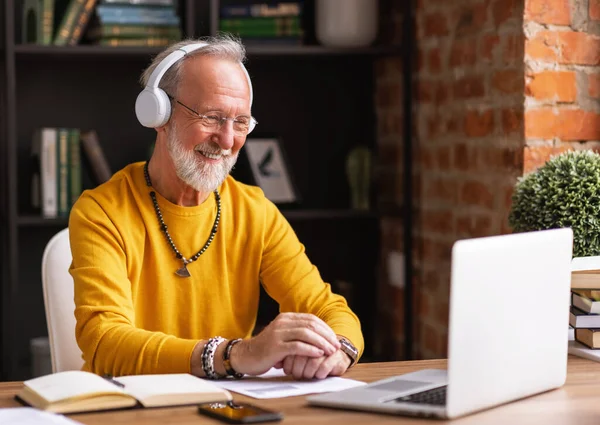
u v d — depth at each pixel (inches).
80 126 135.0
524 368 58.3
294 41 129.8
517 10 104.0
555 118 104.6
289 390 62.4
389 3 137.9
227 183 87.1
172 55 79.7
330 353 67.0
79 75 134.5
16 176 123.7
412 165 133.0
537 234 59.0
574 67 105.0
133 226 80.1
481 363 54.6
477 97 113.5
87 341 71.4
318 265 145.4
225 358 66.7
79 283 74.7
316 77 143.0
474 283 53.6
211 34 123.6
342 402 56.7
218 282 83.7
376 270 146.0
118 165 136.4
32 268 134.0
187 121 78.4
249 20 128.4
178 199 82.3
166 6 125.3
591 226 83.4
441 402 55.5
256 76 140.9
